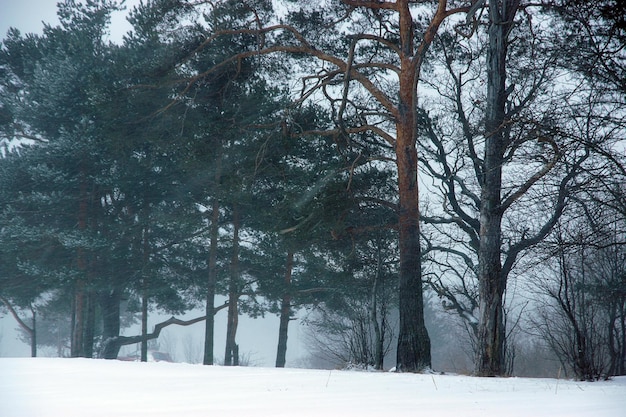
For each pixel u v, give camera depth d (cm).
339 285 2773
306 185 2367
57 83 3030
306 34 2291
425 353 1853
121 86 2445
